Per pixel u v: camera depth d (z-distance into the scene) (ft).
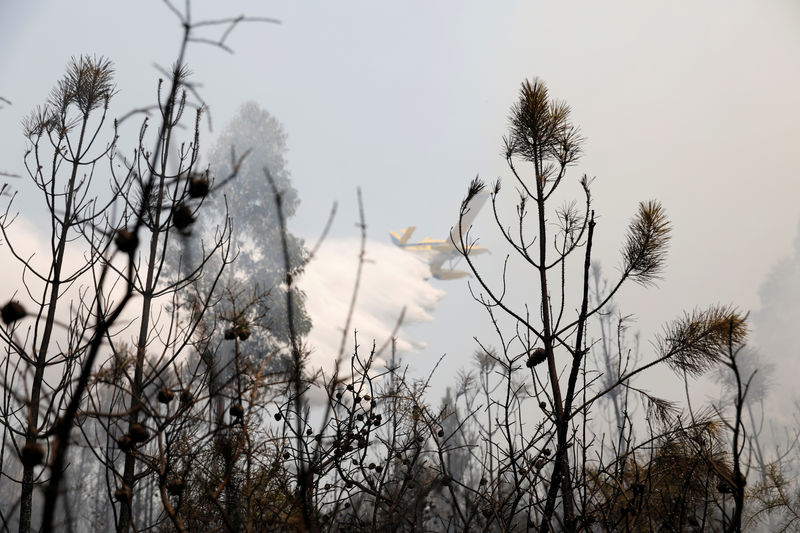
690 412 14.92
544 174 16.05
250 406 11.09
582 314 14.26
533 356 14.85
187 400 11.64
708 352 15.08
